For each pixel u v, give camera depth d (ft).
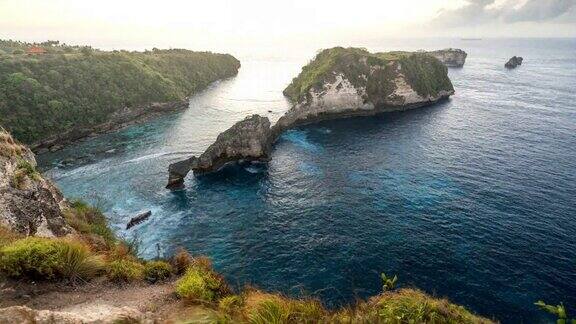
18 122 247.91
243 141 225.76
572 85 477.36
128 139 273.95
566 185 185.26
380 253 134.31
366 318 40.68
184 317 39.58
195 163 211.41
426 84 373.61
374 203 172.96
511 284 117.19
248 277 122.42
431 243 139.74
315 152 245.04
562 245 136.26
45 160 230.89
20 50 373.81
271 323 38.52
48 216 83.51
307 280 120.67
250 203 176.24
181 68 489.26
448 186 188.55
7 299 40.29
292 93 422.82
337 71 331.77
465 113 335.26
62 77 303.89
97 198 179.83
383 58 372.38
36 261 44.73
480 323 43.68
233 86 512.22
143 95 349.00
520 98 396.57
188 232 151.33
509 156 226.38
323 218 160.45
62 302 42.22
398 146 250.78
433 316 41.75
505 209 163.53
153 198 181.78
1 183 78.95
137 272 52.95
